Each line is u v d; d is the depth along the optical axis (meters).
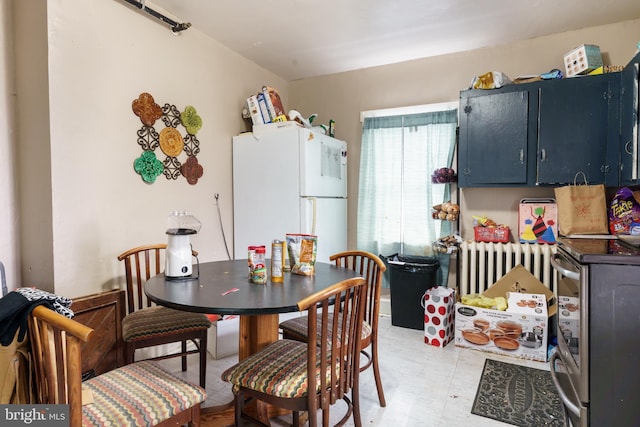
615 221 2.30
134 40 2.24
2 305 1.02
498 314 2.50
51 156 1.82
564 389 1.64
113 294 2.05
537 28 2.71
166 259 1.77
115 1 2.12
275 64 3.40
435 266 2.98
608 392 1.35
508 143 2.67
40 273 1.89
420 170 3.21
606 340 1.35
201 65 2.76
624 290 1.33
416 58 3.28
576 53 2.52
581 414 1.38
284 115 2.97
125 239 2.21
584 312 1.37
